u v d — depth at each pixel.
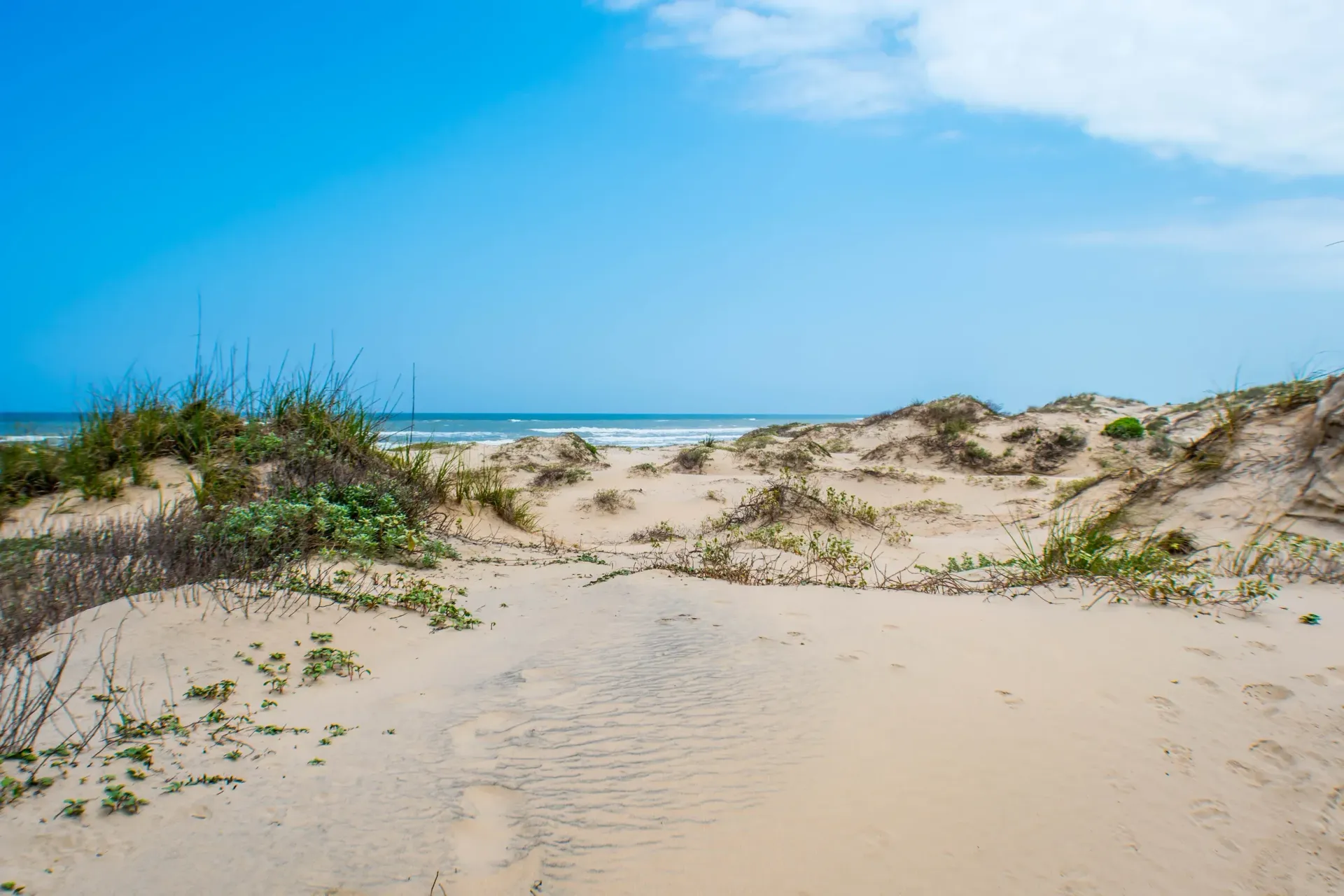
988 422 21.83
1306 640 4.18
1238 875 2.53
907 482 15.66
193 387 8.67
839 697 3.68
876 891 2.40
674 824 2.73
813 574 6.89
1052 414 24.16
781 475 16.20
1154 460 18.70
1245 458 7.57
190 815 2.72
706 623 4.88
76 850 2.49
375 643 4.60
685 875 2.47
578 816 2.77
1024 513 12.44
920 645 4.34
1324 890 2.47
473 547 7.92
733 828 2.70
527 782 2.99
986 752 3.17
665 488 15.74
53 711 3.26
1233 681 3.74
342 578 5.46
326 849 2.56
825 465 18.33
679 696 3.75
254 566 5.39
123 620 4.21
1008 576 5.97
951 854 2.57
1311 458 6.94
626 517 13.17
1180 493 7.76
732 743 3.27
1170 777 3.01
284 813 2.76
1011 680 3.83
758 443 21.64
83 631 4.07
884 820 2.74
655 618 5.03
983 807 2.81
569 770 3.08
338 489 7.31
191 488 7.52
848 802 2.84
